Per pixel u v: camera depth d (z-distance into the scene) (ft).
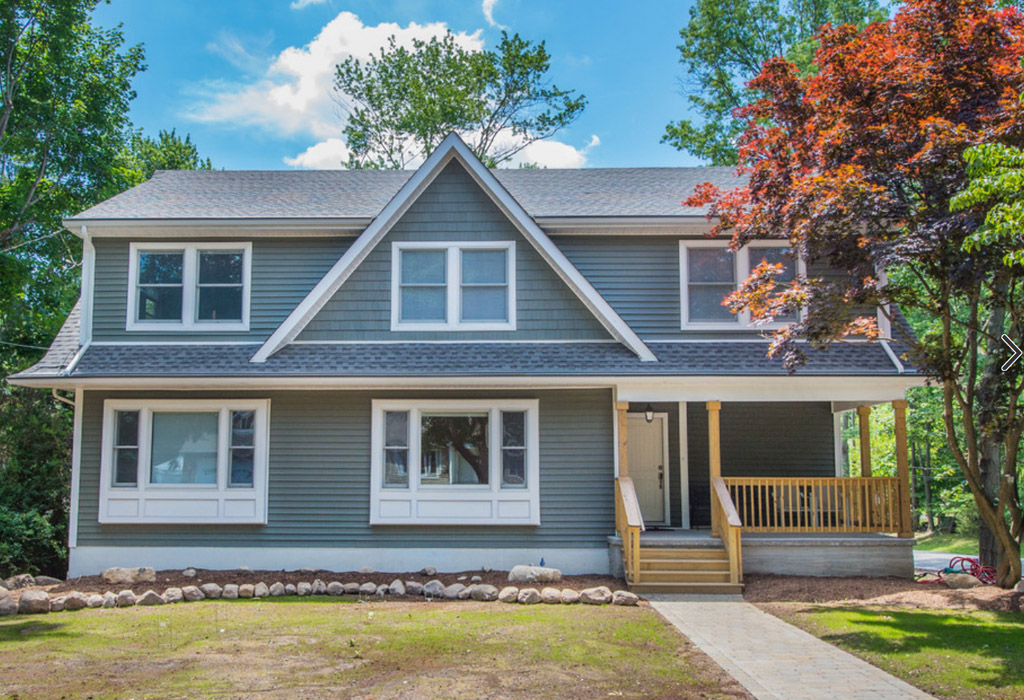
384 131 126.21
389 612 38.40
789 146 46.65
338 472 50.85
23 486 76.64
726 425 59.11
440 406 51.06
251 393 51.55
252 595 43.24
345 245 54.39
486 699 24.25
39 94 90.53
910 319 101.91
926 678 27.04
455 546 50.19
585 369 48.83
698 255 54.29
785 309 44.60
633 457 57.67
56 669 27.27
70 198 95.30
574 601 41.22
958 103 40.22
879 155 40.19
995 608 38.63
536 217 53.26
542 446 50.60
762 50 119.96
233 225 53.11
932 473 122.72
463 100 122.42
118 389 51.24
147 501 50.72
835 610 39.14
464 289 52.26
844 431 132.16
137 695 24.12
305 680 25.99
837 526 49.32
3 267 66.95
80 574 50.19
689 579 45.21
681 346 52.21
